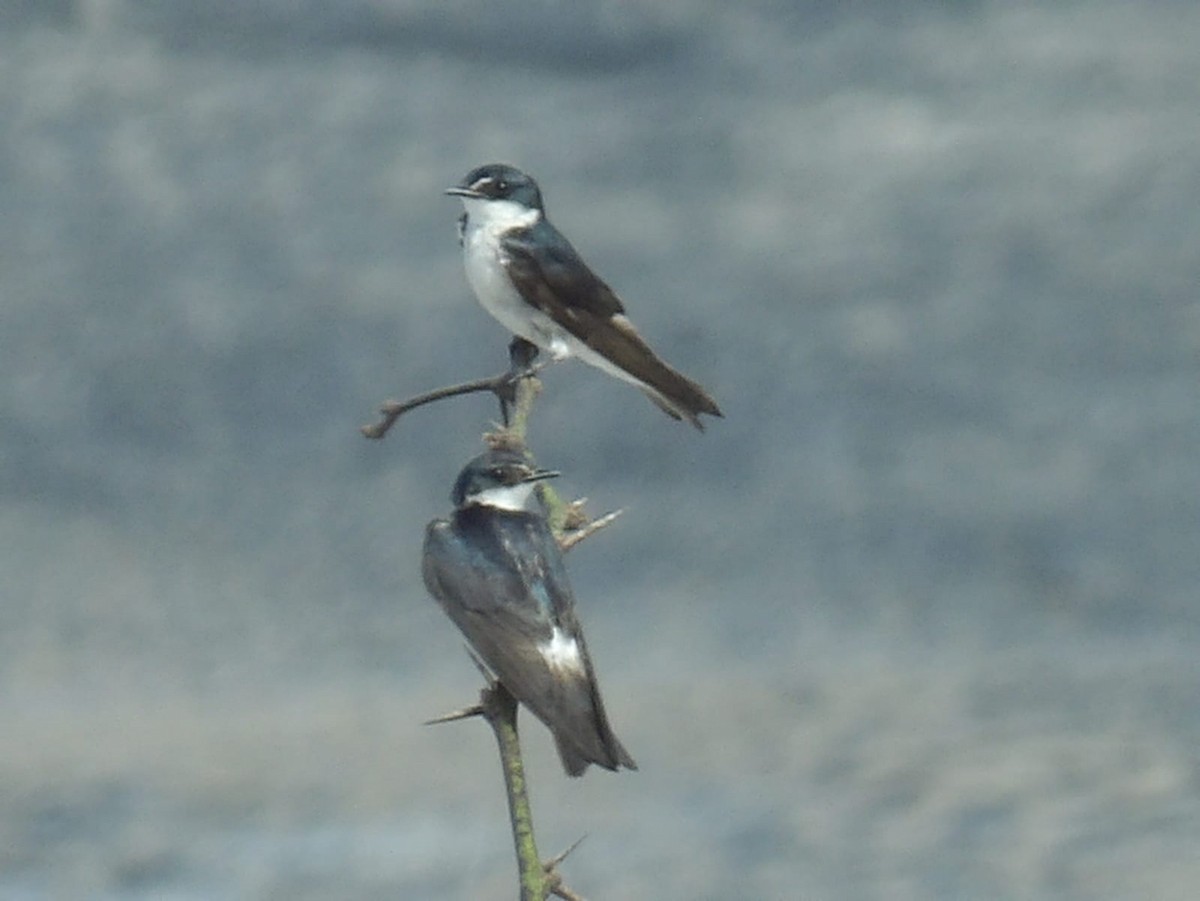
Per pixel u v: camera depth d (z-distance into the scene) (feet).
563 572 20.57
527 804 17.57
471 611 20.17
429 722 19.26
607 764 19.27
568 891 17.37
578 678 19.86
